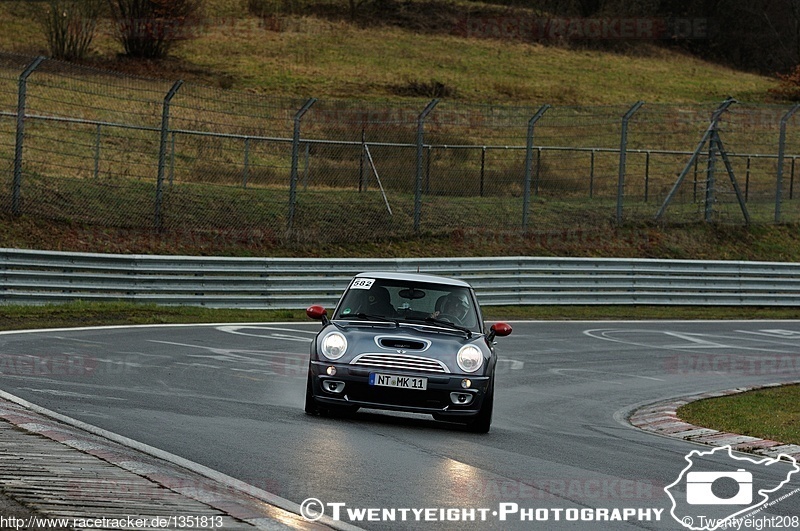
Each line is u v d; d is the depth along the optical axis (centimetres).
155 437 3066
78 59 16925
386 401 3675
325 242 10200
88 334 6181
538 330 8056
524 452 3334
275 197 10838
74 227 9181
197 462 2738
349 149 13475
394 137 14212
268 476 2627
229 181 11656
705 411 4788
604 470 3081
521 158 14738
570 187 13738
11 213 9019
